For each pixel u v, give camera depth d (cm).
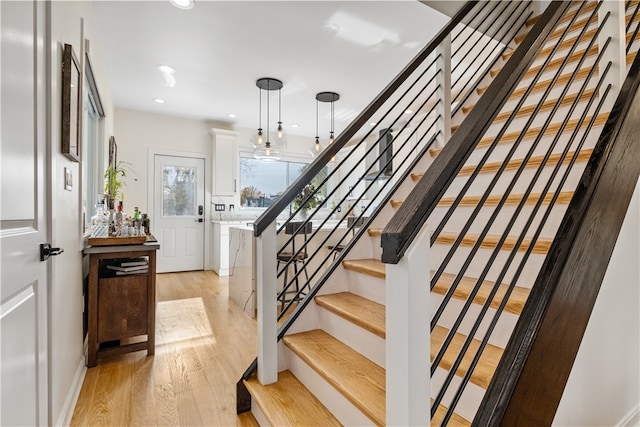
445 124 245
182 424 166
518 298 130
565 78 216
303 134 702
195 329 297
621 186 138
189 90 452
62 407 162
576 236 119
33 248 117
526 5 295
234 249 391
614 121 143
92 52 270
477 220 186
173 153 582
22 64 108
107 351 229
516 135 205
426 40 322
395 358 86
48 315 137
